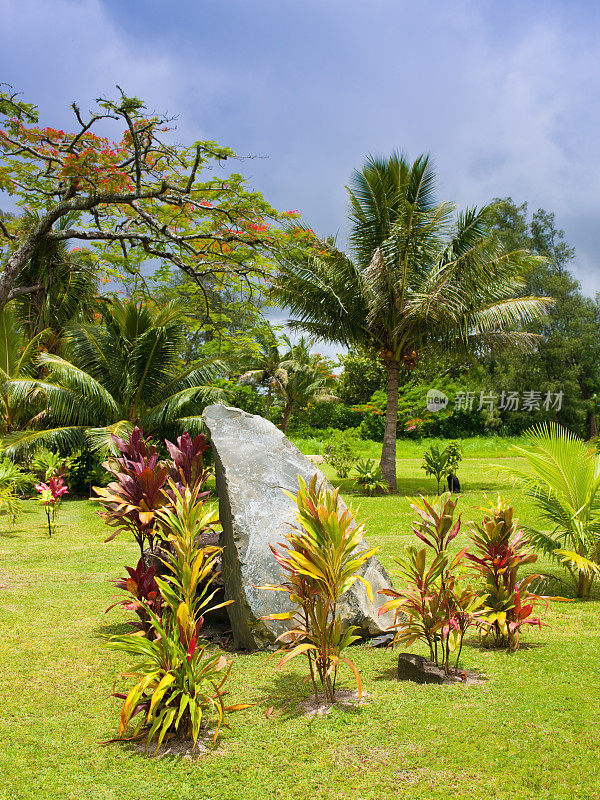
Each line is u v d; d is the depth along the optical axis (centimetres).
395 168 1827
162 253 1422
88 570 773
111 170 1259
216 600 559
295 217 1365
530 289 4719
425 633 428
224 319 1720
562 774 291
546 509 701
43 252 1769
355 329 1947
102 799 280
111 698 395
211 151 1219
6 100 1188
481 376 4169
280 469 553
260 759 313
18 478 1123
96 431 1570
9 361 1750
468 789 282
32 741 336
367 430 4062
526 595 495
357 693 395
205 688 411
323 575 360
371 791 283
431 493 1811
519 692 389
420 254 1772
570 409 4475
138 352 1688
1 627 545
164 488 498
